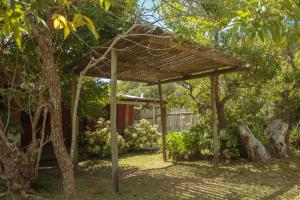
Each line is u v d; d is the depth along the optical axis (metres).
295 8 1.77
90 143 10.41
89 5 6.09
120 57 6.73
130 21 5.61
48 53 3.04
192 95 10.88
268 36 1.76
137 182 6.71
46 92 5.79
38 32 2.95
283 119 10.65
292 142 11.36
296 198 5.58
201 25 4.37
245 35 2.02
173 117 16.89
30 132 10.55
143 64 7.44
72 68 7.27
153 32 5.20
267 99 10.94
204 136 9.49
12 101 7.32
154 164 8.98
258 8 1.79
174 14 4.46
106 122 11.14
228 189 6.14
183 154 9.48
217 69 8.21
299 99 10.13
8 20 2.01
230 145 9.03
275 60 9.41
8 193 5.52
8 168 5.39
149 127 12.91
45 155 9.65
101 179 7.01
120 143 11.14
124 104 13.91
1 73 6.96
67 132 11.90
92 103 9.23
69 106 8.84
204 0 3.45
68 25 2.35
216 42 7.62
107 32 7.10
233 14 2.30
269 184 6.55
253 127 9.70
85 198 5.47
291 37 1.87
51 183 6.43
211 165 8.56
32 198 5.38
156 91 24.05
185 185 6.45
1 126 5.56
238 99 10.82
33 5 1.87
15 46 6.56
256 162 8.77
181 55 6.66
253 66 9.00
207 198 5.52
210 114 10.25
